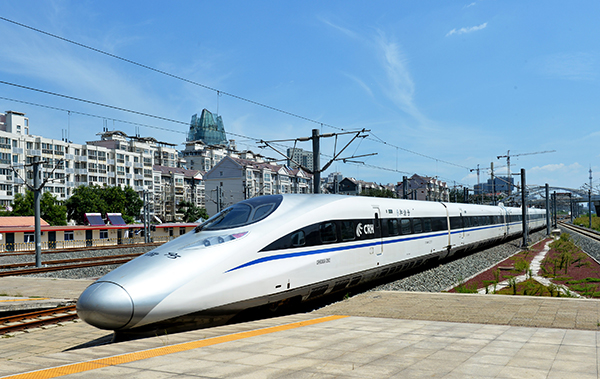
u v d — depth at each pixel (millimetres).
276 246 10477
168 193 88625
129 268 8797
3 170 60156
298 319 9633
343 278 12828
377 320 9203
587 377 4965
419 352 6211
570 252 26141
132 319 8000
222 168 82000
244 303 9539
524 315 9133
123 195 66312
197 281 8742
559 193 97875
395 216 16641
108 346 7117
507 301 10711
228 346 6652
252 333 7770
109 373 5203
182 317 8523
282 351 6301
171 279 8516
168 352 6273
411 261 17547
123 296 7965
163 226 55625
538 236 47688
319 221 12047
